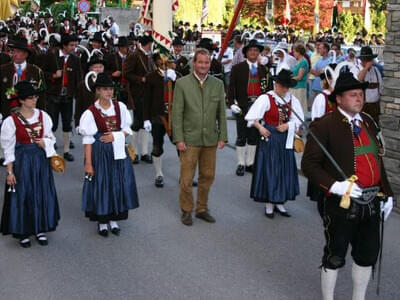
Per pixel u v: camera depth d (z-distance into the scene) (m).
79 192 6.74
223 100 5.61
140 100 7.96
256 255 4.89
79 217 5.87
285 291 4.20
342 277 4.44
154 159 6.98
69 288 4.24
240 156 7.57
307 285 4.31
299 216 5.96
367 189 3.44
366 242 3.59
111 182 5.18
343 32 37.91
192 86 5.44
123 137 5.18
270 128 5.72
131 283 4.32
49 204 5.00
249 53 7.36
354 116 3.57
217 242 5.19
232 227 5.60
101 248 5.03
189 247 5.06
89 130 5.07
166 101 6.65
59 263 4.70
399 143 5.96
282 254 4.91
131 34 13.47
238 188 7.00
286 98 5.78
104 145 5.13
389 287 4.27
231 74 7.52
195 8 34.91
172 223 5.70
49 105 8.24
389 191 3.64
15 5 16.14
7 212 4.94
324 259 3.68
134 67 7.95
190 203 5.65
